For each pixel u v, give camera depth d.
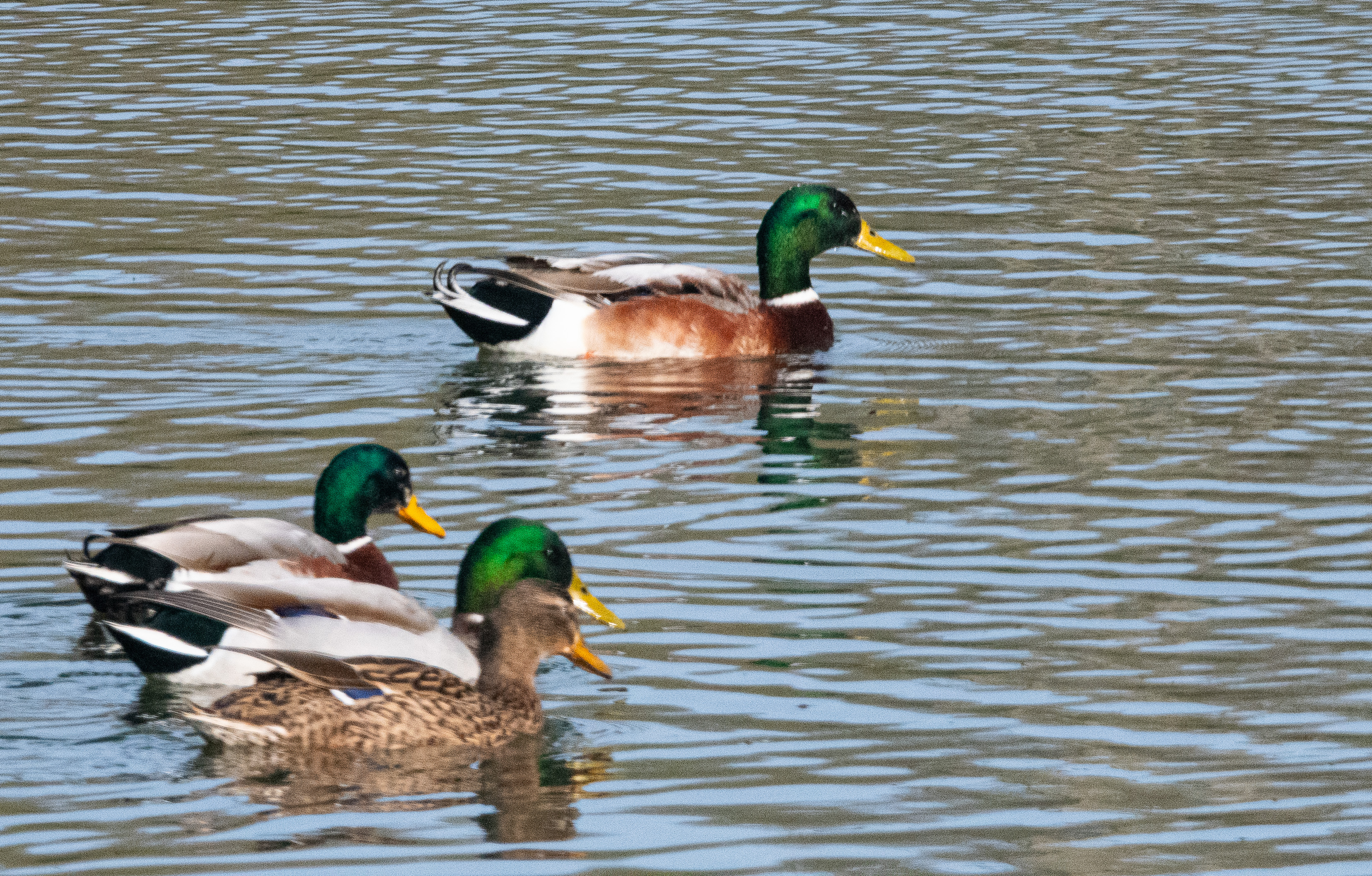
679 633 12.74
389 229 24.55
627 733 11.23
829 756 10.86
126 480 15.66
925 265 23.22
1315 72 34.09
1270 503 15.17
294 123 30.44
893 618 12.98
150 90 32.88
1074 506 15.20
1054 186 26.61
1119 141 29.12
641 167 27.66
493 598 12.35
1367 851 9.66
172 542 11.76
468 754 10.98
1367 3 41.53
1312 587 13.41
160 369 19.09
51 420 17.38
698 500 15.50
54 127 30.20
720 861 9.58
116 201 25.88
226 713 10.82
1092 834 9.85
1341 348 19.48
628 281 20.39
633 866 9.51
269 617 11.30
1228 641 12.52
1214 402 17.86
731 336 20.31
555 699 11.83
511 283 20.36
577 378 19.42
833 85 33.09
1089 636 12.63
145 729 11.20
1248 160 27.92
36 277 22.36
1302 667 12.07
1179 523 14.77
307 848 9.65
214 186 26.64
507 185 26.66
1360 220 24.59
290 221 24.91
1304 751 10.87
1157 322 20.64
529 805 10.23
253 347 19.97
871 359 20.02
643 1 42.19
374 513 14.28
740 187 26.55
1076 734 11.11
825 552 14.26
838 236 21.19
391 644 11.40
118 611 12.23
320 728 10.88
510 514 15.14
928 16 40.16
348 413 17.84
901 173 27.33
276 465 16.14
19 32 38.38
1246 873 9.47
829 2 42.00
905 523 14.88
